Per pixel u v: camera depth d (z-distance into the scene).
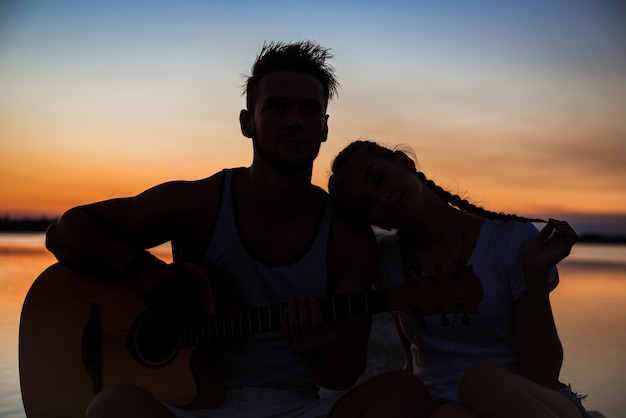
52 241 3.06
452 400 2.69
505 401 2.30
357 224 2.92
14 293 9.20
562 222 2.62
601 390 5.03
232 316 2.82
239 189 2.94
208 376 2.88
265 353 2.90
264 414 2.77
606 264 16.97
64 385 3.01
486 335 2.77
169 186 2.98
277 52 2.88
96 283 3.08
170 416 2.54
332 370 2.73
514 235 2.77
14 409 4.38
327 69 2.94
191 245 2.98
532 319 2.61
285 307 2.77
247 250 2.89
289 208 2.88
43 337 3.05
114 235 3.01
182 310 2.88
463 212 2.89
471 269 2.49
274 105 2.82
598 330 7.43
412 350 2.96
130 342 2.99
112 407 2.38
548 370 2.64
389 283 2.96
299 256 2.87
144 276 2.89
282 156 2.79
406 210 2.76
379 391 2.50
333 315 2.63
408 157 2.98
